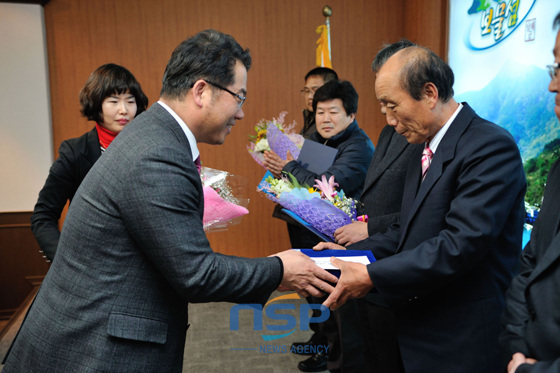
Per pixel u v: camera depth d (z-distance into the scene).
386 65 1.37
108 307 1.08
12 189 3.94
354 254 1.52
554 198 1.07
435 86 1.32
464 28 3.65
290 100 4.37
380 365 1.93
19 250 3.97
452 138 1.36
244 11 4.23
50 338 1.09
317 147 2.41
